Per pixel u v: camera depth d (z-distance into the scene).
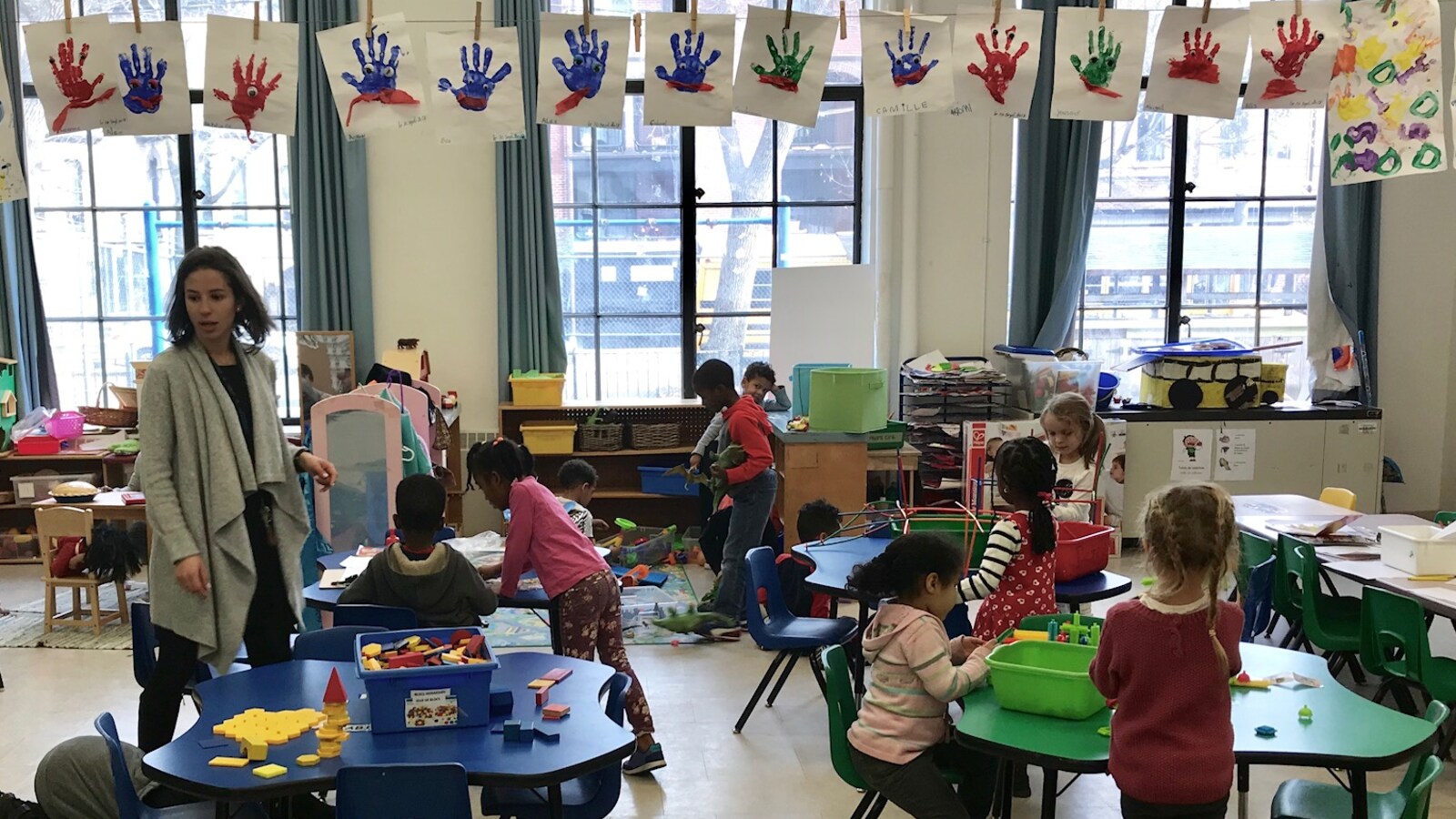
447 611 3.08
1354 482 6.34
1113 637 2.12
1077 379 6.11
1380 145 3.63
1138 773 2.03
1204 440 6.25
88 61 3.41
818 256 6.93
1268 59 3.61
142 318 6.68
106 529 4.89
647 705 3.50
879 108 3.58
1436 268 6.62
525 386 6.40
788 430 5.55
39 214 6.54
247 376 2.72
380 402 4.19
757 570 3.83
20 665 4.48
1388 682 3.64
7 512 6.33
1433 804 3.24
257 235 6.62
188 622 2.59
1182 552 2.04
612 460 6.77
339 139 6.26
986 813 2.78
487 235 6.56
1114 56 3.59
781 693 4.22
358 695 2.39
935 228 6.56
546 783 2.01
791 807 3.29
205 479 2.62
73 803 2.45
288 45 3.49
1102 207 6.83
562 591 3.39
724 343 6.95
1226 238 6.88
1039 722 2.31
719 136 6.78
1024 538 3.01
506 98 3.57
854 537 4.09
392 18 3.51
